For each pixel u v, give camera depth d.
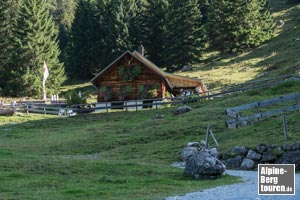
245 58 100.75
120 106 59.66
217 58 108.31
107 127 47.72
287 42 102.62
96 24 121.06
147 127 44.44
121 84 71.38
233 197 17.41
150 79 70.56
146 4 120.38
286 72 71.50
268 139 29.89
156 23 114.88
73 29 122.56
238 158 27.88
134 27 116.12
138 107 63.66
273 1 154.12
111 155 33.88
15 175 22.33
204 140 34.69
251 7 109.06
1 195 18.25
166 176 23.52
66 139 42.31
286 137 28.77
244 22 109.06
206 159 23.02
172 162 29.98
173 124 43.19
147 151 34.09
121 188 19.95
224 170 23.30
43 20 99.12
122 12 116.44
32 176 22.38
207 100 58.50
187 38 106.88
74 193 18.70
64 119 57.03
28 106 65.56
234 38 107.88
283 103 45.47
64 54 135.62
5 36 100.69
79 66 119.56
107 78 72.00
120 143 38.66
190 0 108.19
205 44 116.19
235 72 90.12
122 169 24.50
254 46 108.12
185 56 106.75
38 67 95.75
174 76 73.81
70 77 120.81
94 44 118.50
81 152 36.91
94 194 18.42
